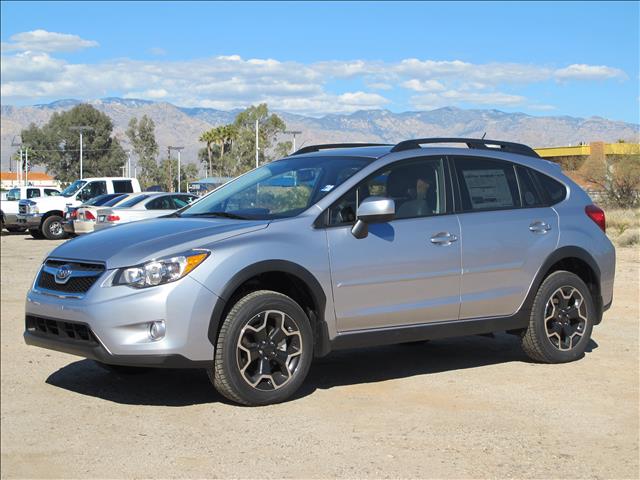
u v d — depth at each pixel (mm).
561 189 7387
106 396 6062
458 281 6598
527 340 7043
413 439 5051
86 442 4996
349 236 6121
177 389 6266
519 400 5934
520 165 7223
